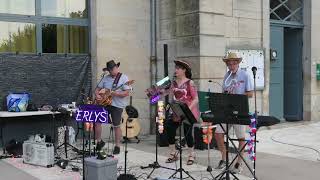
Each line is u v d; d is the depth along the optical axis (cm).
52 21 855
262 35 967
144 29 930
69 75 869
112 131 835
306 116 1096
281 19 1059
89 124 663
